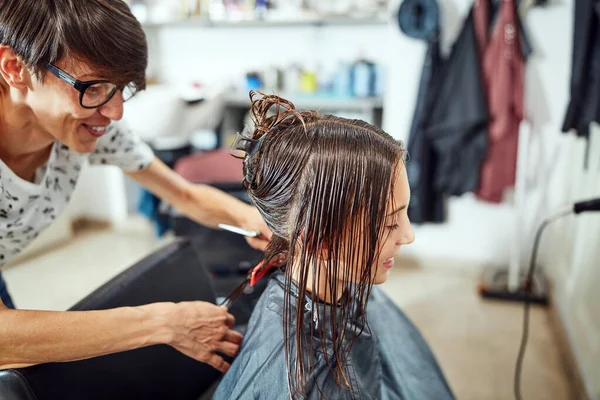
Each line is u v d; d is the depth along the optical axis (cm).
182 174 177
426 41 214
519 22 202
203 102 238
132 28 69
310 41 285
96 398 73
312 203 56
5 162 82
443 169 224
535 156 223
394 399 90
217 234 163
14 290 238
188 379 93
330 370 61
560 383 173
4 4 62
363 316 62
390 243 61
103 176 304
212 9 271
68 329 64
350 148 56
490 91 210
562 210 219
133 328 68
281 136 59
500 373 178
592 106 158
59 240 293
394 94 232
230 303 87
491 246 246
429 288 238
